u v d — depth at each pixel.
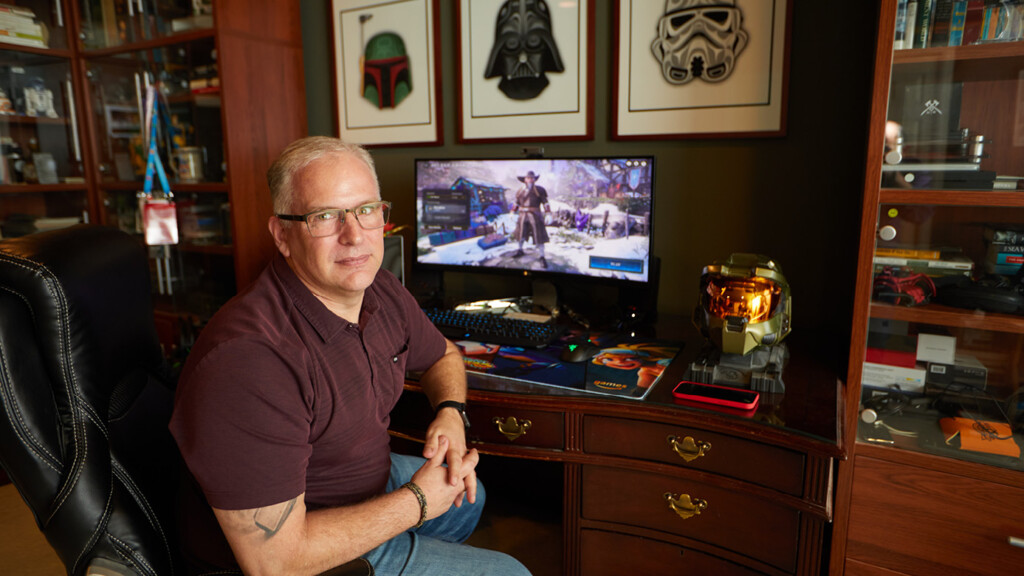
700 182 1.86
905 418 1.35
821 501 1.11
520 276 1.86
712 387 1.29
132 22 2.45
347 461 1.06
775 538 1.20
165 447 1.04
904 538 1.32
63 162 2.69
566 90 1.98
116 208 2.73
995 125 1.24
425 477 1.06
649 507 1.32
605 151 1.98
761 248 1.81
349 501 1.09
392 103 2.32
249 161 2.29
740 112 1.75
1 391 0.78
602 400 1.26
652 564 1.35
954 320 1.24
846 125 1.64
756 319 1.29
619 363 1.46
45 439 0.81
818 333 1.74
